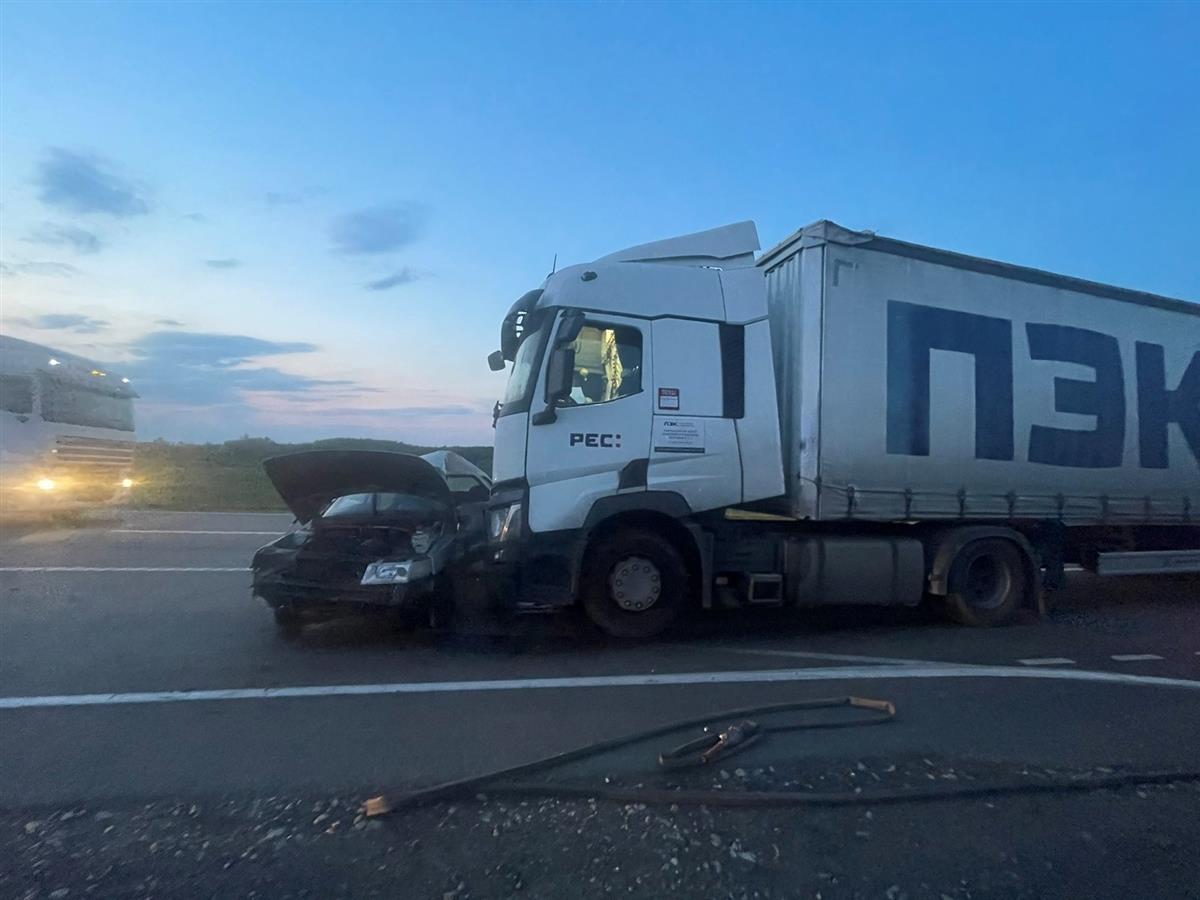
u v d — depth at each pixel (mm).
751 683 7043
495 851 4109
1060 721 6133
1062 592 11539
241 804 4629
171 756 5344
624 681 7078
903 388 8750
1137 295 10078
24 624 9078
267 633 8789
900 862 4035
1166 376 10250
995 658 8008
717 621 9578
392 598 8219
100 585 11398
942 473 8938
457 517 9625
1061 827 4418
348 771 5102
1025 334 9406
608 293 8188
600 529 8352
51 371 17000
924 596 9477
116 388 19188
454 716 6141
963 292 9102
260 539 16734
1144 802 4746
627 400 8133
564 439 7996
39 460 16797
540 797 4691
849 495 8492
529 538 7934
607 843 4188
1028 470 9383
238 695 6641
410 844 4180
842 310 8516
